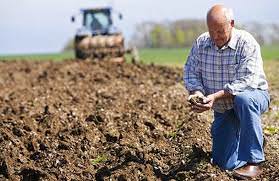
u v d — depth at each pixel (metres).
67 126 10.27
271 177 7.45
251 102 7.24
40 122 10.52
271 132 9.57
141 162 8.25
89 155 8.89
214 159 7.86
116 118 10.68
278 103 11.99
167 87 14.94
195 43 7.62
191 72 7.68
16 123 10.26
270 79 16.12
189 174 7.67
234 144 7.77
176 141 9.09
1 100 13.59
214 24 7.06
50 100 13.37
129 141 9.20
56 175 8.15
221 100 7.53
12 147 8.92
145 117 10.54
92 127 10.11
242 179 7.40
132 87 15.22
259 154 7.37
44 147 9.12
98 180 8.07
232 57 7.30
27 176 8.09
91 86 15.84
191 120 10.09
